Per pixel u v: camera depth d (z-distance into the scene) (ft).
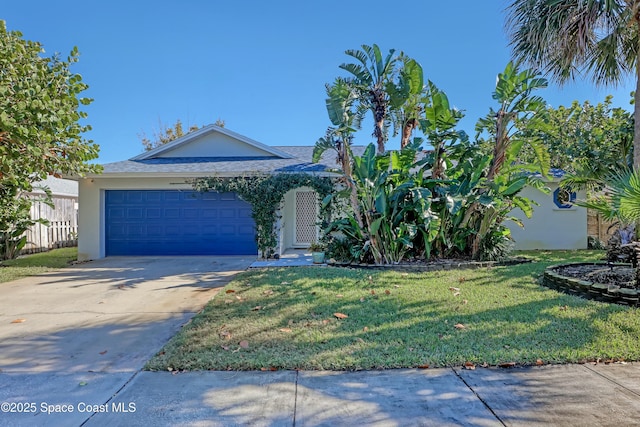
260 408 9.52
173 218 39.50
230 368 11.77
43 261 36.83
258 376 11.26
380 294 20.10
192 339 14.14
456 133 30.58
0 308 19.16
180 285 24.39
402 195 29.73
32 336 14.97
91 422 8.99
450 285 22.11
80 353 13.21
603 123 41.47
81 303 20.07
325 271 27.02
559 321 15.21
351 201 29.96
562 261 30.55
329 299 19.21
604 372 11.27
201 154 46.93
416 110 33.94
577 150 35.55
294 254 39.55
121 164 41.91
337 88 28.02
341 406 9.59
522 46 25.49
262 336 14.32
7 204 35.40
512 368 11.59
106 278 27.04
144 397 10.12
